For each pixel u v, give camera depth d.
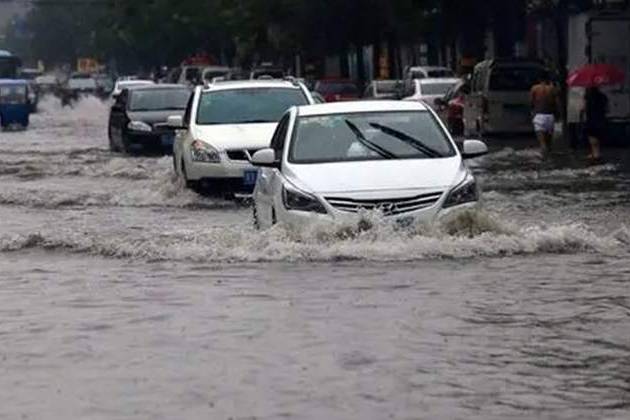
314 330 23.11
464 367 20.39
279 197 31.95
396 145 33.09
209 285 27.84
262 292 26.78
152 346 22.20
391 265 29.62
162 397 18.89
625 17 71.88
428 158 32.69
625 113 71.12
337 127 33.66
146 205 47.16
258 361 20.92
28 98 125.12
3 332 23.67
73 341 22.78
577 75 64.88
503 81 82.06
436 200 31.31
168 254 32.19
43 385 19.73
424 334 22.72
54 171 63.97
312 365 20.61
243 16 149.75
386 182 31.41
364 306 25.17
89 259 32.69
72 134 107.00
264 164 33.19
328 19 130.12
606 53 72.12
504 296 26.05
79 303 26.41
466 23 104.56
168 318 24.52
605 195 47.94
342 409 18.08
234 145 47.06
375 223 31.05
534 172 58.12
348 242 30.89
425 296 26.05
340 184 31.47
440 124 33.81
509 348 21.64
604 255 31.02
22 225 41.03
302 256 30.62
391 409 18.05
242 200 47.03
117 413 18.11
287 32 137.25
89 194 51.38
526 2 100.31
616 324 23.47
